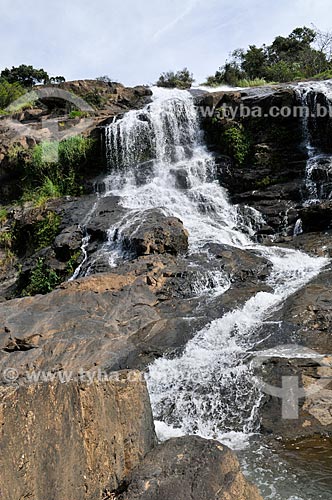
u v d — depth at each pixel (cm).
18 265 1248
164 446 340
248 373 527
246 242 1084
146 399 382
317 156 1272
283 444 444
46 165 1573
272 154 1298
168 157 1488
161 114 1540
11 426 232
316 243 961
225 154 1390
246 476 391
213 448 326
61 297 773
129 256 966
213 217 1179
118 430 328
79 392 293
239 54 3316
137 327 690
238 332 625
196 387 542
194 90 2219
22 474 233
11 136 1734
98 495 293
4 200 1616
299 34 3597
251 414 492
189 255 923
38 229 1266
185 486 293
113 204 1234
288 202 1174
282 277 804
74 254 1080
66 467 267
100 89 2447
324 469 395
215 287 813
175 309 741
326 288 688
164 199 1260
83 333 664
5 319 705
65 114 2166
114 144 1539
